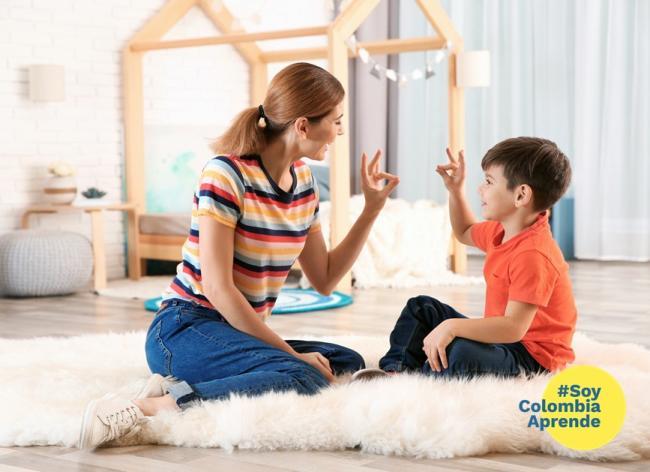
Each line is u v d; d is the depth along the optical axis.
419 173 7.64
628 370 2.62
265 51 6.98
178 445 2.13
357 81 7.70
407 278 5.59
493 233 2.53
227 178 2.34
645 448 2.01
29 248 5.07
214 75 6.68
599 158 6.83
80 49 5.83
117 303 4.91
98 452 2.10
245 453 2.06
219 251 2.33
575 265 6.52
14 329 4.09
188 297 2.45
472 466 1.95
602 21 6.75
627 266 6.43
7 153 5.46
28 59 5.55
